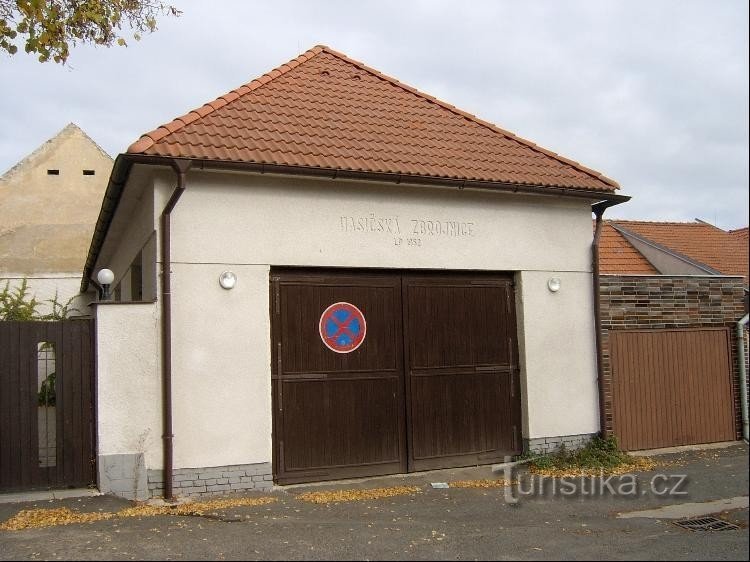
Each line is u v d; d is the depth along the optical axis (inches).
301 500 323.0
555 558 237.1
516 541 258.4
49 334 325.7
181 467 327.9
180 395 330.3
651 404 454.0
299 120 399.5
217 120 369.4
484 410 406.6
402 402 386.0
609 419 436.5
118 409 321.7
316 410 364.8
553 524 283.6
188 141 339.6
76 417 326.6
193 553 241.0
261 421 344.8
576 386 426.6
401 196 388.5
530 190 407.8
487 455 403.9
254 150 348.8
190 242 338.0
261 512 300.0
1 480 316.5
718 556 237.3
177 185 327.9
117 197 382.0
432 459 389.4
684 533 269.0
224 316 342.0
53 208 934.4
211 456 334.0
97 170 957.8
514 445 412.2
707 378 474.6
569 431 421.7
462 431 398.9
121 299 528.1
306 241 362.3
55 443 323.3
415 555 240.5
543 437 413.7
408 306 393.1
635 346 454.0
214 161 330.0
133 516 290.4
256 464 342.6
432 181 379.9
